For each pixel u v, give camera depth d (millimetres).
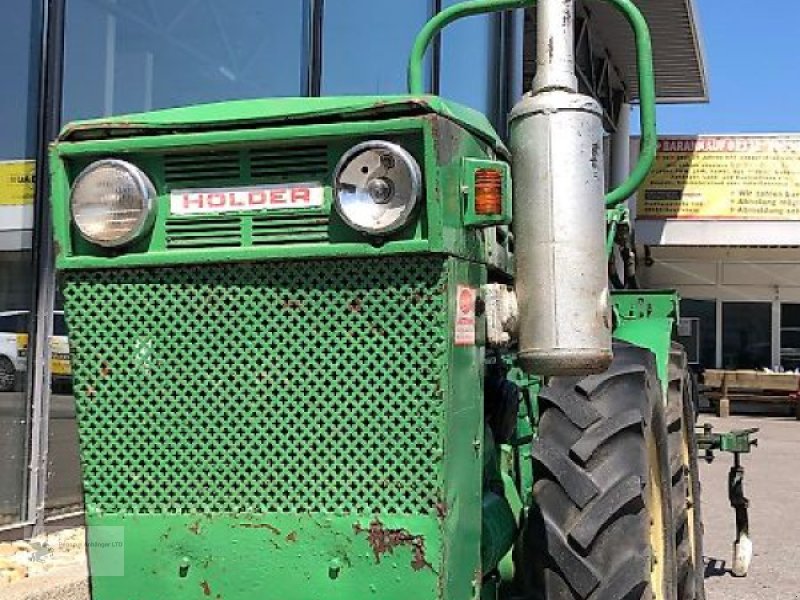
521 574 3320
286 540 2781
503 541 3314
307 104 2756
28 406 6527
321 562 2756
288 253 2730
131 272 2881
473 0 3305
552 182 2791
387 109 2645
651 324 5457
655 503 3797
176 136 2797
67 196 2920
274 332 2787
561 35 2861
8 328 6547
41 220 6613
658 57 18516
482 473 3090
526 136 2838
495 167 2770
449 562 2723
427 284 2674
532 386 3934
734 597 6449
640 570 3078
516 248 2857
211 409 2838
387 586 2719
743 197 20297
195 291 2840
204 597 2832
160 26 7648
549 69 2850
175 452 2867
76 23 6961
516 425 3641
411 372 2699
